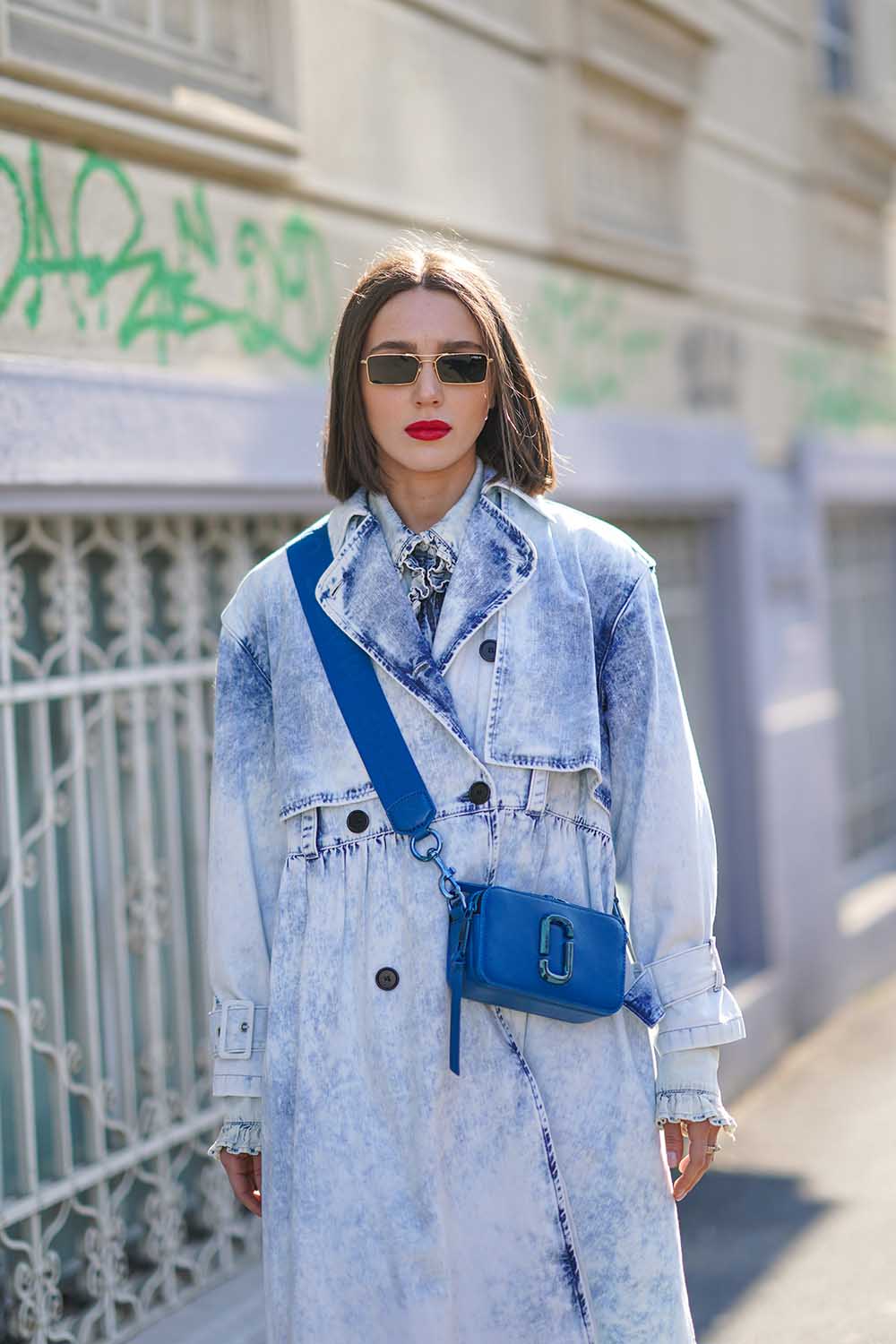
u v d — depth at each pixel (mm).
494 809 2322
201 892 4262
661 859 2375
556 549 2430
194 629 4211
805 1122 6043
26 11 3500
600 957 2291
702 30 6672
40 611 3785
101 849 3951
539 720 2340
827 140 8336
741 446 7035
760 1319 4301
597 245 6055
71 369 3582
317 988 2336
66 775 3803
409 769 2320
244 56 4285
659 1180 2355
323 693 2383
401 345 2371
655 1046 2529
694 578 7035
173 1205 4070
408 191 5012
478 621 2355
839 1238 4844
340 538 2463
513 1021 2314
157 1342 3834
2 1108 3660
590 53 5918
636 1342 2307
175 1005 4195
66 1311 3803
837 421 8633
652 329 6629
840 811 8758
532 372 2510
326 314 4652
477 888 2283
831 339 8633
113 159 3809
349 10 4719
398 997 2301
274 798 2518
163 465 3855
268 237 4387
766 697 7152
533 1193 2279
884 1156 5602
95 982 3883
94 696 3928
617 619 2422
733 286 7348
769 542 7363
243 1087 2443
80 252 3695
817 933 7547
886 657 9656
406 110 5000
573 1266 2283
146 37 3898
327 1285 2291
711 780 7039
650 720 2395
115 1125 3879
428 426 2371
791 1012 7176
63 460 3545
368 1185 2283
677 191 6770
